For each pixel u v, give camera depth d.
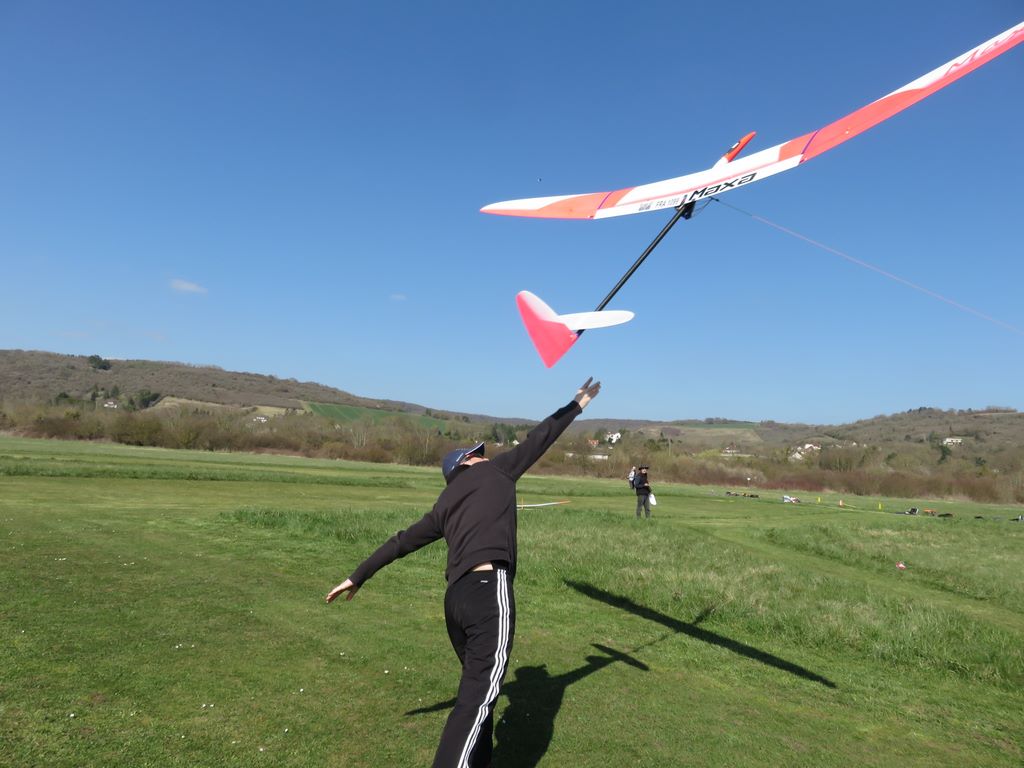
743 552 12.03
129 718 3.81
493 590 3.35
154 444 59.94
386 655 5.32
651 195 4.07
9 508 12.18
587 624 6.97
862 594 8.87
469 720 2.99
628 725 4.40
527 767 3.70
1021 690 5.98
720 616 7.68
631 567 9.74
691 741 4.23
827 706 5.16
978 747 4.59
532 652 5.88
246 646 5.29
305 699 4.33
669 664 5.85
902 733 4.74
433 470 52.31
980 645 6.93
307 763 3.48
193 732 3.71
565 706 4.65
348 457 62.34
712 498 33.97
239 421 66.31
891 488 55.94
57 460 26.09
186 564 8.24
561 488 32.12
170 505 14.63
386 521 12.25
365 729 3.95
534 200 4.73
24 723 3.60
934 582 12.07
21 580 6.69
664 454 62.25
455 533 3.54
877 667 6.41
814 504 35.50
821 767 4.04
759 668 5.96
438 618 6.57
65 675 4.35
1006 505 51.03
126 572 7.52
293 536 10.84
